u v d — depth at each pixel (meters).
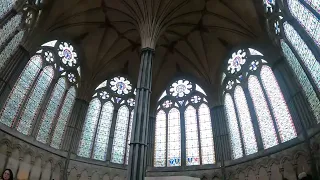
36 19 21.20
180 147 25.25
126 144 25.69
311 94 16.88
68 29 24.69
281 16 19.53
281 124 19.34
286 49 19.66
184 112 27.08
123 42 27.47
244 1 22.05
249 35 23.38
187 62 28.41
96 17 25.12
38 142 20.50
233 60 25.44
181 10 24.16
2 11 16.67
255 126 21.39
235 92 24.42
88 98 25.94
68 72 25.02
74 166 22.53
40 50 22.61
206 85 27.02
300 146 17.20
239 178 21.09
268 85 21.36
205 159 23.86
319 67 15.47
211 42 26.52
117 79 28.50
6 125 18.25
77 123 24.20
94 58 26.91
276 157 18.77
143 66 19.94
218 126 24.39
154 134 26.58
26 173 18.83
